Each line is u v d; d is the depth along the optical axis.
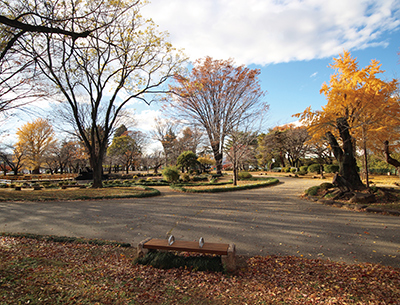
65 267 3.86
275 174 30.84
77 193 13.79
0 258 4.10
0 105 7.81
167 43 14.82
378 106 9.76
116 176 33.12
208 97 24.00
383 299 2.79
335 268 3.81
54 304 2.67
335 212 8.05
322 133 11.59
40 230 6.48
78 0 7.96
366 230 5.92
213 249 3.77
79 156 30.70
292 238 5.52
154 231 6.26
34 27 4.36
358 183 10.51
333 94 10.62
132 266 3.98
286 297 2.97
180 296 3.04
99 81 16.56
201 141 29.83
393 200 8.62
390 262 4.06
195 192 14.58
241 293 3.11
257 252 4.75
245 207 9.22
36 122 37.38
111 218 7.69
